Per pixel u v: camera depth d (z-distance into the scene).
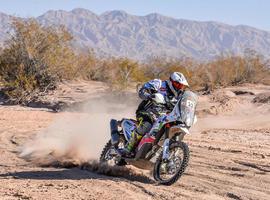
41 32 32.19
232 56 40.47
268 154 12.60
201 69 38.81
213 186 8.86
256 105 25.22
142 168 9.77
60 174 9.83
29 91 29.19
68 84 33.88
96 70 38.72
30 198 7.51
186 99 8.98
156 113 9.37
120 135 10.38
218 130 17.83
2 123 19.33
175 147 9.10
